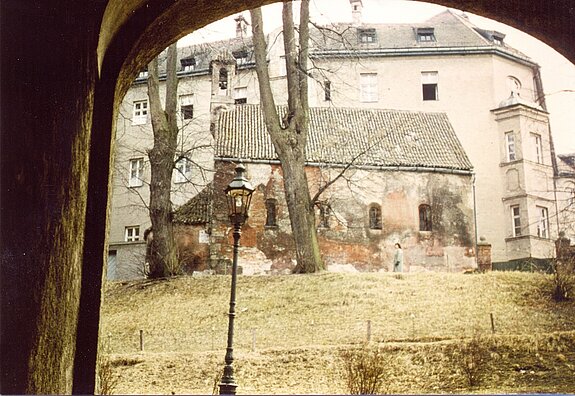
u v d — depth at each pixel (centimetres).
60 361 492
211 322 1731
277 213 2338
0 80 398
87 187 573
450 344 1440
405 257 2409
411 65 2534
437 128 2516
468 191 2419
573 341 1441
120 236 2414
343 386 1303
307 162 2439
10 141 405
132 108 2547
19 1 412
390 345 1477
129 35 630
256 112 2552
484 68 2477
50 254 446
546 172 2347
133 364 1415
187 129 2531
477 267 2359
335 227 2411
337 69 2511
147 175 2478
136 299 1912
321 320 1712
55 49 450
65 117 469
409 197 2448
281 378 1366
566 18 704
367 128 2527
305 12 2281
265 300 1853
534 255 2272
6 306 401
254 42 2261
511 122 2406
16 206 409
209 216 2298
